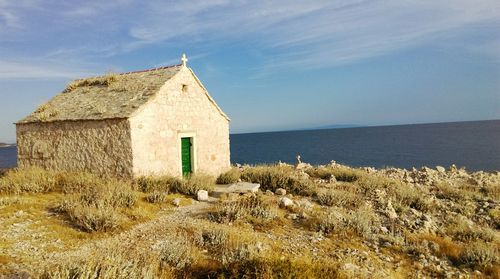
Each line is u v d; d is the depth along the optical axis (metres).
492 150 67.31
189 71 19.94
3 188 15.10
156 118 17.66
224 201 14.48
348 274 7.93
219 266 8.21
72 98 20.98
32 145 19.86
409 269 9.60
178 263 8.27
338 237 11.37
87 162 17.73
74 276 6.70
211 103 21.41
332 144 108.94
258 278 7.02
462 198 18.75
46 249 8.96
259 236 10.80
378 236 11.64
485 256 10.28
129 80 20.59
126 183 15.40
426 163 50.53
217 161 21.77
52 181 15.99
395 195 17.45
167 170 18.17
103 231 10.55
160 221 11.96
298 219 12.80
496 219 15.00
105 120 16.94
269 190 17.52
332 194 15.77
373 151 75.38
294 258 8.63
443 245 11.34
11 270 7.47
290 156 71.50
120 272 6.84
